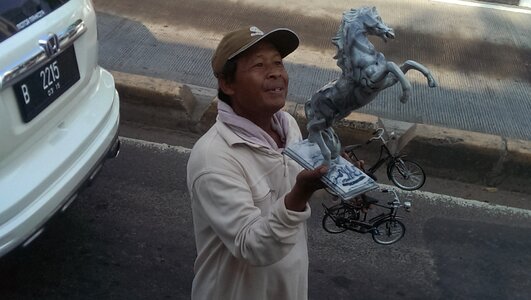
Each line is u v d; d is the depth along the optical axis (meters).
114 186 3.87
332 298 3.17
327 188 1.54
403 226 3.47
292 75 5.47
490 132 4.85
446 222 3.83
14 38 2.44
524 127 4.95
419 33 6.46
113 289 3.10
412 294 3.24
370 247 3.55
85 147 2.89
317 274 3.31
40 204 2.49
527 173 4.21
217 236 1.77
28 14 2.57
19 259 3.21
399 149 4.34
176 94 4.55
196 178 1.67
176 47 5.79
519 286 3.36
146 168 4.11
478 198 4.15
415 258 3.50
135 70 5.33
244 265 1.76
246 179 1.68
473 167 4.27
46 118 2.67
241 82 1.66
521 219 3.94
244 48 1.61
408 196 4.04
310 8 6.88
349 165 1.64
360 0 7.21
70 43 2.83
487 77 5.73
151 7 6.55
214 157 1.65
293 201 1.48
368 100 1.65
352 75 1.59
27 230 2.43
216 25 6.30
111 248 3.36
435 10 7.09
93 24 3.14
